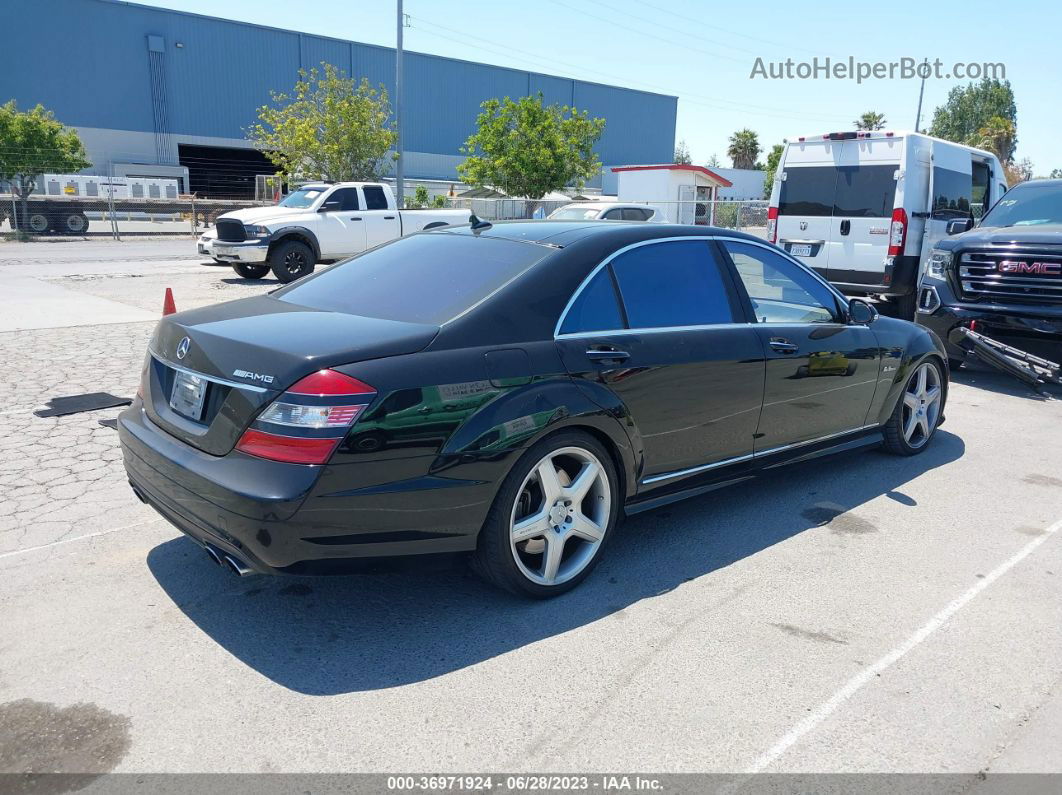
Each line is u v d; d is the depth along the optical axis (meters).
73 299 11.92
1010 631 3.35
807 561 3.99
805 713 2.79
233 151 51.16
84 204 28.92
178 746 2.56
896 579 3.81
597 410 3.47
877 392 5.16
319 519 2.85
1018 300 7.50
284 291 4.06
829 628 3.35
